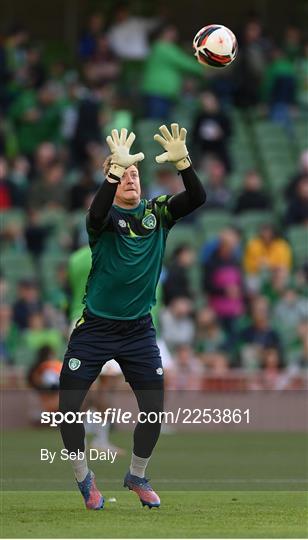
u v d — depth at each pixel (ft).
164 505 90.22
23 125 237.66
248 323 192.24
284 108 253.24
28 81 242.37
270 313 195.72
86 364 85.15
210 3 284.00
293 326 194.49
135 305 85.25
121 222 84.48
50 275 203.82
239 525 78.48
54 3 280.10
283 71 252.01
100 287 84.84
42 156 223.30
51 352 169.17
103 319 85.10
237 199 224.33
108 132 231.50
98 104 227.61
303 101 258.98
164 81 239.50
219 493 100.27
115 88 252.01
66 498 94.99
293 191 222.07
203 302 200.03
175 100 245.24
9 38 245.45
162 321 185.88
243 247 213.87
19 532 74.59
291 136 252.42
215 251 196.75
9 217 214.69
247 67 255.70
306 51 262.47
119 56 254.68
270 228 205.77
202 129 230.89
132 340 85.87
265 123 252.62
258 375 178.09
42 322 181.57
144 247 84.84
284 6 286.05
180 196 86.48
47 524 78.54
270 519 81.92
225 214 222.48
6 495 97.19
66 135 235.20
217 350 186.70
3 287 190.90
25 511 85.81
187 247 193.77
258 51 257.55
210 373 176.96
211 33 93.76
